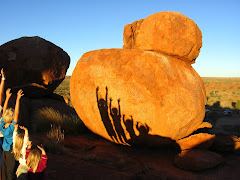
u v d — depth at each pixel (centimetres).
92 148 762
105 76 717
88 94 742
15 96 1077
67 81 9000
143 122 687
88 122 796
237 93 7825
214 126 2919
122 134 722
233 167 682
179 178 579
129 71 710
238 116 3834
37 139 743
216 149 798
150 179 543
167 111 689
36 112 1062
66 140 826
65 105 1316
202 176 610
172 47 791
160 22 793
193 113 730
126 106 686
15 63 1089
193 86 773
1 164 365
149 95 688
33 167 335
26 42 1155
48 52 1171
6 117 364
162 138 713
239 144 807
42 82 1143
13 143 354
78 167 548
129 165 631
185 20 796
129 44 905
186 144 729
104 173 526
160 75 711
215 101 5759
